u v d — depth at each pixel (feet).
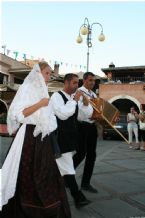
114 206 14.90
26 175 10.52
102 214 13.74
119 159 31.45
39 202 10.31
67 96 14.79
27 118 10.91
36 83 11.12
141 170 24.94
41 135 10.81
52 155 10.95
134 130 45.37
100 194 16.90
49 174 10.64
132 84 87.51
